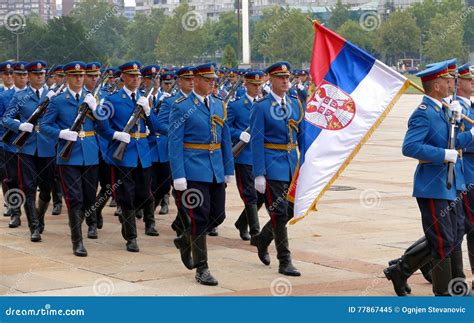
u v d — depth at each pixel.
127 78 21.78
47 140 22.70
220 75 30.73
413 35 110.50
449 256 15.56
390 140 50.53
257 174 18.33
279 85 18.52
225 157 18.23
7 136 23.14
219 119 17.92
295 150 18.64
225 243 21.86
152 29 89.75
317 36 16.61
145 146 21.86
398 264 16.27
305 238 21.97
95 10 83.12
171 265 19.22
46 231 23.70
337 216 25.16
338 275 18.11
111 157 21.28
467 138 16.00
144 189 21.84
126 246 21.12
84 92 21.44
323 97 16.52
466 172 17.31
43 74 23.41
